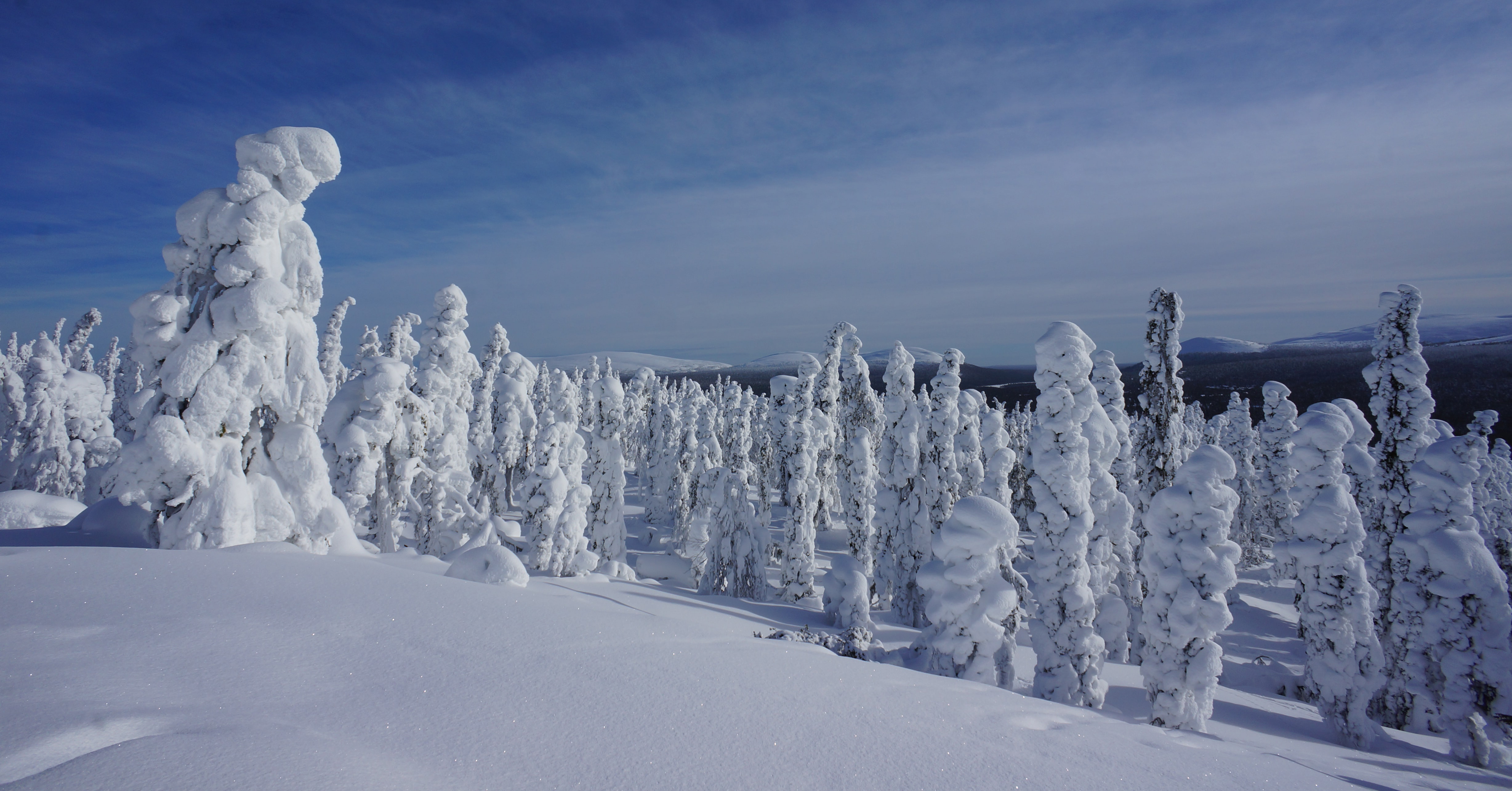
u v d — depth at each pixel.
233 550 11.41
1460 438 18.61
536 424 49.25
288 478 14.41
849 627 21.64
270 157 14.21
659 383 99.69
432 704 5.18
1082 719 7.53
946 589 13.55
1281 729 16.05
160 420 12.96
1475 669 16.92
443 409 30.34
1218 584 12.60
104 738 4.05
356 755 4.19
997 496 17.78
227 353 13.98
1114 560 22.56
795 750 5.15
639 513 70.56
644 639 7.66
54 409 29.97
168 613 6.49
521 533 25.61
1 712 4.21
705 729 5.29
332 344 59.50
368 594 7.75
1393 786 9.23
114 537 13.55
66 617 6.17
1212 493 12.91
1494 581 17.03
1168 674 12.90
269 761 3.87
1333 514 15.89
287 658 5.76
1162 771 5.99
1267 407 43.12
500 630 7.15
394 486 23.72
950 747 5.66
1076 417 14.98
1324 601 15.91
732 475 29.45
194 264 14.09
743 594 28.78
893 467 27.98
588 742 4.84
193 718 4.45
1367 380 22.78
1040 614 14.82
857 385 42.16
